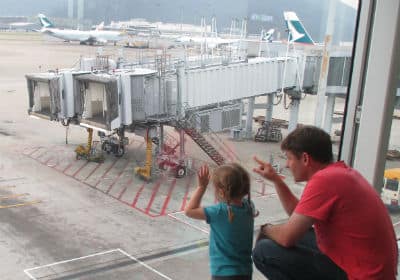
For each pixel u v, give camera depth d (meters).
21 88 36.47
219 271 2.87
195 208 2.93
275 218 10.11
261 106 21.61
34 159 20.47
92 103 18.09
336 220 2.18
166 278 9.12
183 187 17.23
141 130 18.80
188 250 10.67
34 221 12.94
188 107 18.70
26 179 17.34
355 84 3.68
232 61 19.19
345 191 2.15
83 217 13.54
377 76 3.51
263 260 2.46
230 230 2.88
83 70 20.81
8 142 23.17
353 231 2.14
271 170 2.76
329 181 2.18
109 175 18.70
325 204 2.16
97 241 11.55
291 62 14.57
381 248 2.15
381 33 3.45
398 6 3.32
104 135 22.41
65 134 25.94
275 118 22.06
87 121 18.03
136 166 20.27
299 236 2.21
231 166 2.97
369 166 3.65
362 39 3.58
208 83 19.19
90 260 10.22
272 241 2.44
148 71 18.42
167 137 22.14
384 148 3.58
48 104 19.84
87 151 21.11
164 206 15.01
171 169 18.48
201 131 19.58
